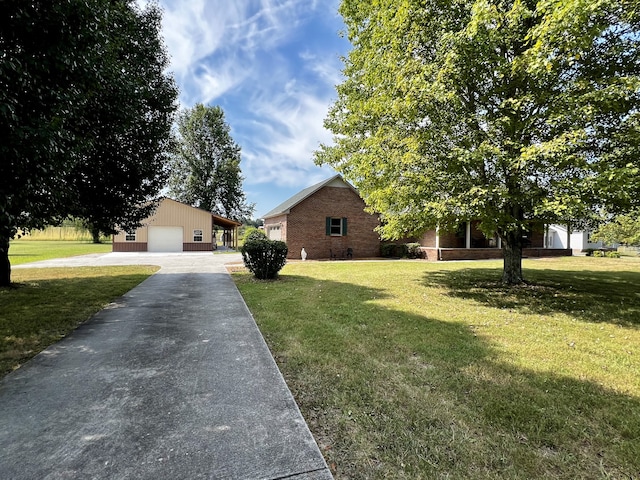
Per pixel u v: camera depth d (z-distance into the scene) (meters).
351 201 19.98
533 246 21.48
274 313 5.61
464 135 6.96
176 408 2.53
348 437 2.20
